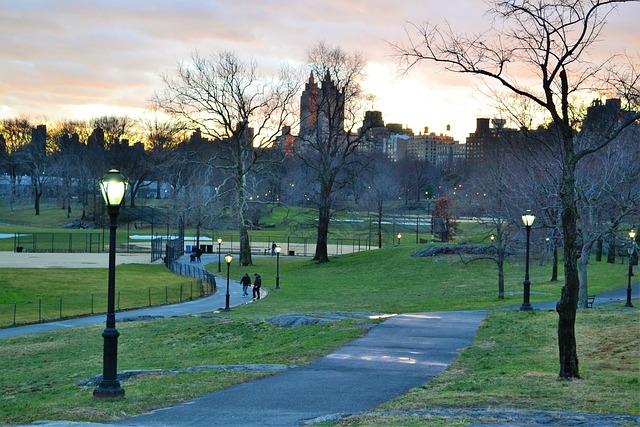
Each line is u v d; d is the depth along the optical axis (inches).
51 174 7559.1
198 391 749.3
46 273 2997.0
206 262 3831.2
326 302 2150.6
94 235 5506.9
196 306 2137.1
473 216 4387.3
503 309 1572.3
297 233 5738.2
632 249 1835.6
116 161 6830.7
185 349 1262.3
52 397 826.2
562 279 2628.0
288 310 1882.4
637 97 928.9
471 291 2386.8
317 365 906.7
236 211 3801.7
